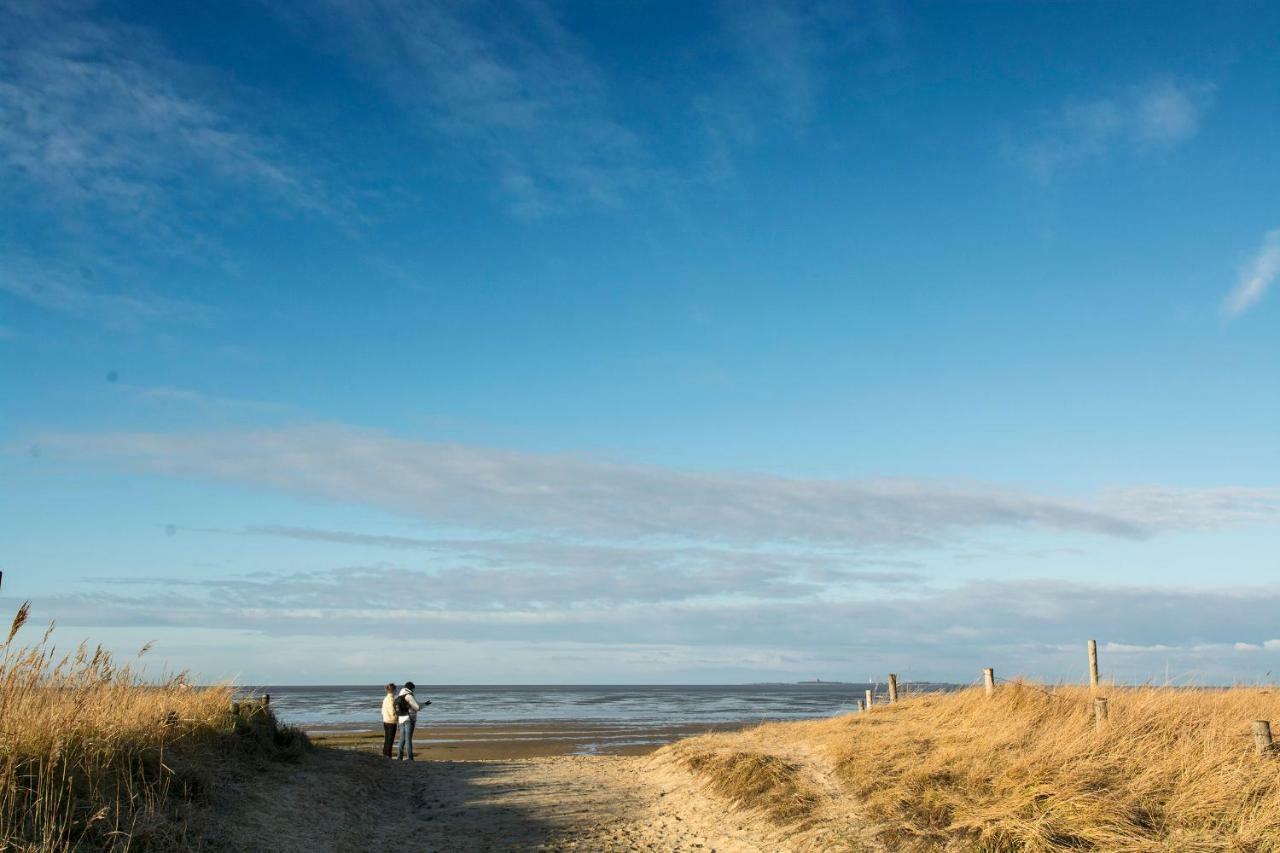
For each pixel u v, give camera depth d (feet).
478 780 58.80
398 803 51.16
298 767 50.93
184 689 48.98
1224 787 31.32
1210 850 27.71
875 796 37.29
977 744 41.73
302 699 343.46
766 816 40.11
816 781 42.63
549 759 71.20
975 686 61.67
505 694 519.60
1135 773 34.60
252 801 39.70
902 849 32.07
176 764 37.50
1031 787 33.22
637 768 62.23
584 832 42.16
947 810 33.96
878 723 60.34
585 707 274.36
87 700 35.91
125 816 30.60
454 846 40.14
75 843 27.30
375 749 107.76
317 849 36.40
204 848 31.35
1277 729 42.27
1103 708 41.65
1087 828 29.37
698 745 61.52
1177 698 47.06
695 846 39.19
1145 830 29.63
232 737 47.75
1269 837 27.66
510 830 42.96
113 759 34.04
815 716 187.93
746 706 278.26
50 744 31.27
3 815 26.58
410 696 71.72
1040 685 56.34
